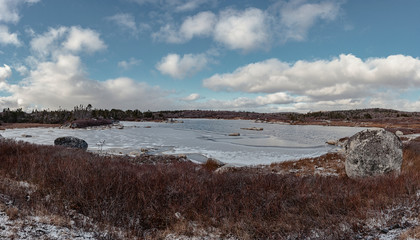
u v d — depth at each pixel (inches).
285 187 292.0
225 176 332.5
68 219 193.6
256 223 208.7
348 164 415.5
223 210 230.8
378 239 176.9
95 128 2410.2
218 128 2615.7
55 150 501.0
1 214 177.8
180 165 463.5
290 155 892.0
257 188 283.4
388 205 240.2
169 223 213.3
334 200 254.4
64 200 232.2
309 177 353.4
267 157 844.0
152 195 244.2
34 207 202.7
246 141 1379.2
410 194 259.8
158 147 1085.1
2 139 537.3
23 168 317.1
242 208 240.1
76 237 166.4
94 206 221.9
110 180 268.5
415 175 330.3
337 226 200.7
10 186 240.4
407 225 195.2
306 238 187.8
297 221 211.0
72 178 266.7
